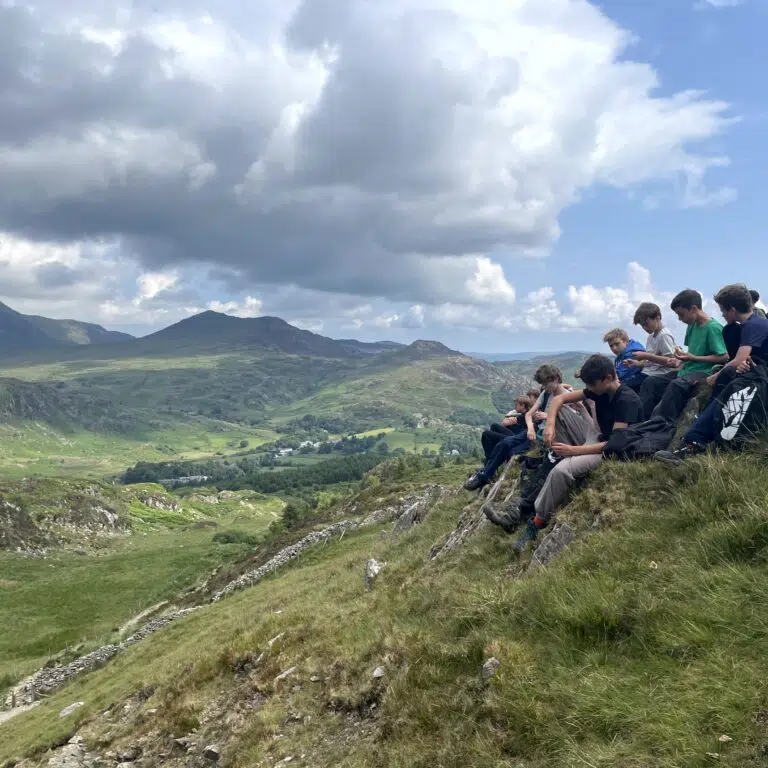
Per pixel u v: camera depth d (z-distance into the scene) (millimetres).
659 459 7824
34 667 44969
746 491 6270
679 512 6703
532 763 4730
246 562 58844
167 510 177750
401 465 99688
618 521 7301
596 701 4781
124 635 47656
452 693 6176
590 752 4340
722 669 4406
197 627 29516
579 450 8430
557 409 8906
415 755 5711
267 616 16734
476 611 7238
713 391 8336
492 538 9758
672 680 4641
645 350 11508
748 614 4797
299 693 9195
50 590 77312
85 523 133125
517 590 7078
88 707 17578
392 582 13023
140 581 80312
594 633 5723
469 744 5316
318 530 54281
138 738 11430
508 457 12766
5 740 20578
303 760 7414
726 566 5473
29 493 137250
